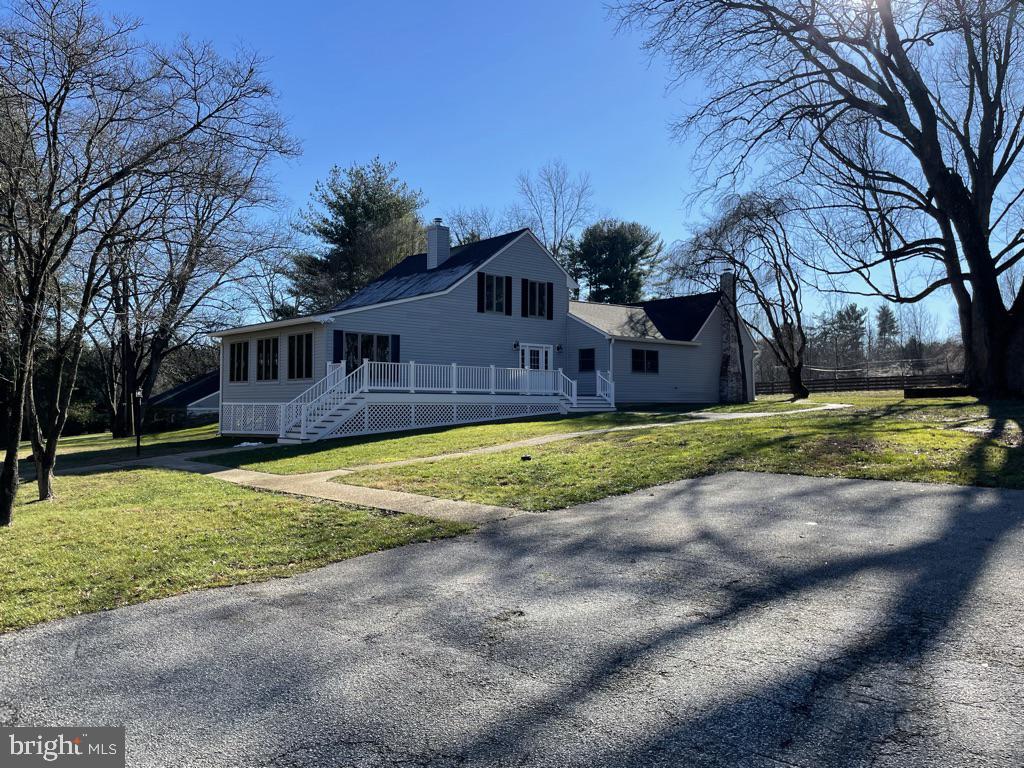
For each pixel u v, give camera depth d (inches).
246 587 218.2
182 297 1066.1
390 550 258.7
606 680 139.9
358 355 866.8
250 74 425.1
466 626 174.7
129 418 1184.8
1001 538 226.2
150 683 147.9
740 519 273.3
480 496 356.2
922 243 832.3
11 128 363.3
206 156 438.6
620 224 1989.4
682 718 123.4
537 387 984.3
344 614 188.5
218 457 639.8
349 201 1710.1
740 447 447.5
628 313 1282.0
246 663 156.9
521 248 1069.1
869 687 130.9
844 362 2723.9
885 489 316.2
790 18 696.4
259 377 962.1
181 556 256.1
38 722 132.2
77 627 185.0
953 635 152.3
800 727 118.3
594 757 112.6
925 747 110.6
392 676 146.9
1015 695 125.3
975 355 767.1
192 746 121.3
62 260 382.9
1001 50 753.6
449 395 875.4
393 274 1192.8
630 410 985.5
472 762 112.7
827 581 193.0
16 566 249.1
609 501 327.3
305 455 605.0
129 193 433.4
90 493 448.5
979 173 777.6
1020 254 740.0
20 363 359.6
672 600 185.5
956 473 335.6
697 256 1270.9
